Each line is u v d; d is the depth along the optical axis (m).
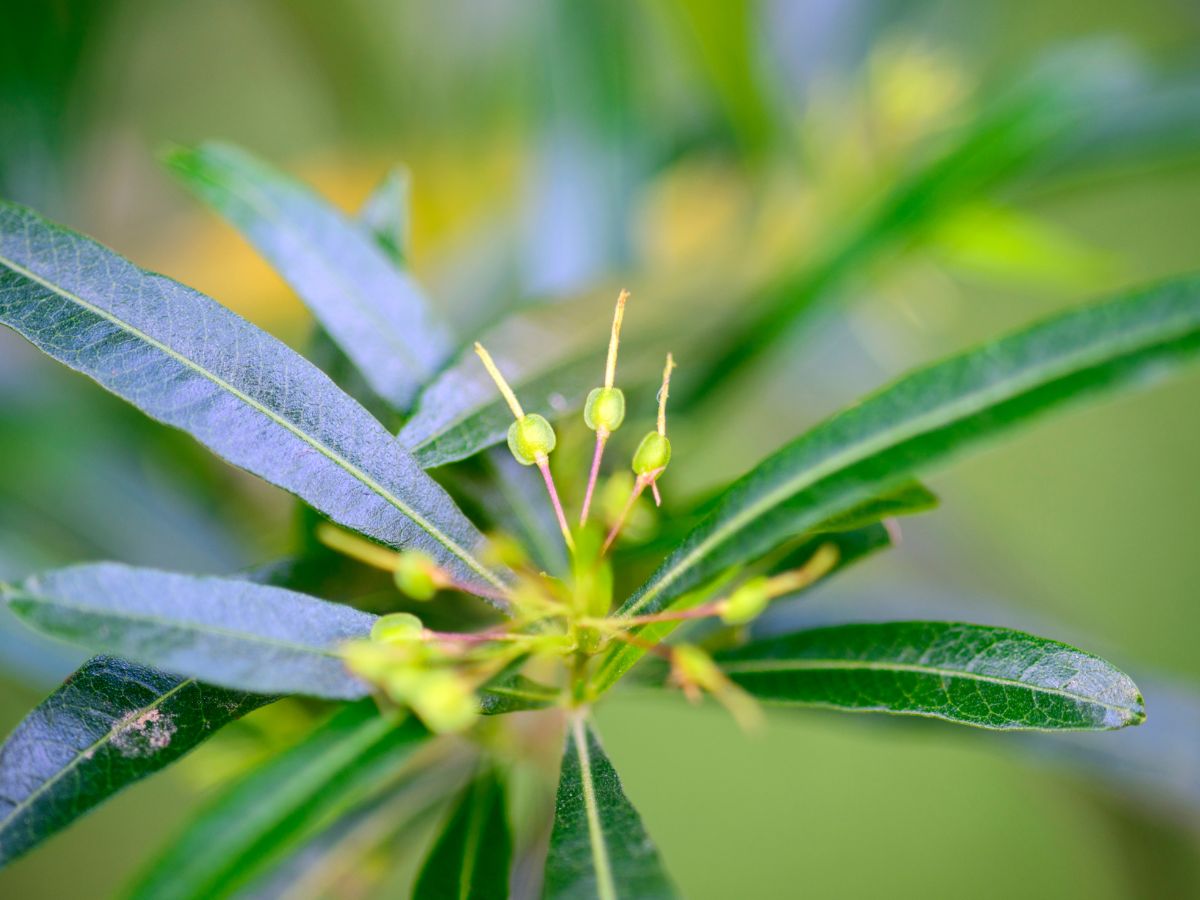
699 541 0.15
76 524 0.20
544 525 0.16
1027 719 0.15
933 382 0.14
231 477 0.21
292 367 0.15
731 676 0.16
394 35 0.26
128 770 0.15
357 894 0.17
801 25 0.26
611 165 0.21
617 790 0.15
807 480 0.15
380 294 0.16
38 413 0.21
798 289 0.21
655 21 0.24
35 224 0.15
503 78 0.25
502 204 0.23
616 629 0.15
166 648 0.14
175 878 0.14
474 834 0.16
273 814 0.14
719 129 0.25
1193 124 0.23
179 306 0.15
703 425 0.21
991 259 0.23
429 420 0.15
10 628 0.18
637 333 0.18
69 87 0.22
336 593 0.16
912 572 0.26
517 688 0.15
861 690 0.15
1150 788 0.21
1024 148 0.21
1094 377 0.14
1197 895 0.24
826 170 0.25
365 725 0.15
